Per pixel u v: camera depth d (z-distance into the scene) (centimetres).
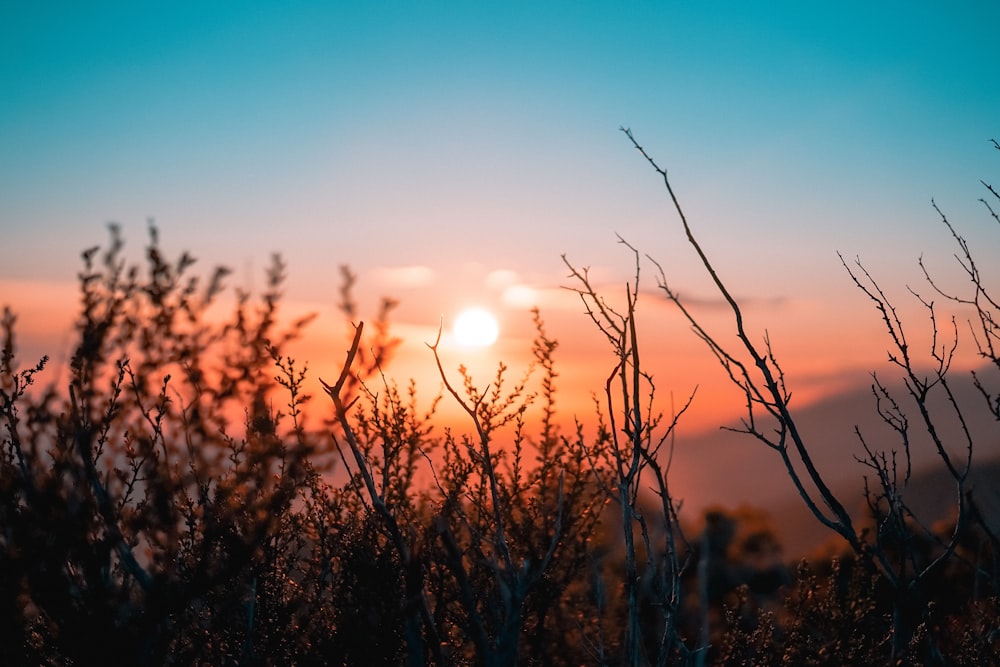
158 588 278
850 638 372
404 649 343
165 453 291
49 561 271
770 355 270
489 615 312
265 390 292
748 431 270
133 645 276
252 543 289
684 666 266
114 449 292
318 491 356
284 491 295
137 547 309
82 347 275
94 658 272
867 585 382
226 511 290
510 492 383
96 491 285
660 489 274
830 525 262
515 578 251
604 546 398
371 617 328
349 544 346
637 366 274
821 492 263
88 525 279
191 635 329
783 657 366
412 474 365
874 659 337
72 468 277
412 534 318
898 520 270
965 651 309
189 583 286
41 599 279
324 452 301
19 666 282
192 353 286
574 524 386
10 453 278
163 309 281
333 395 265
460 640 346
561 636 389
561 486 269
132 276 280
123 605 286
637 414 271
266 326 290
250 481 291
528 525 366
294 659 338
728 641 365
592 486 383
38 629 305
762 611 371
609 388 278
